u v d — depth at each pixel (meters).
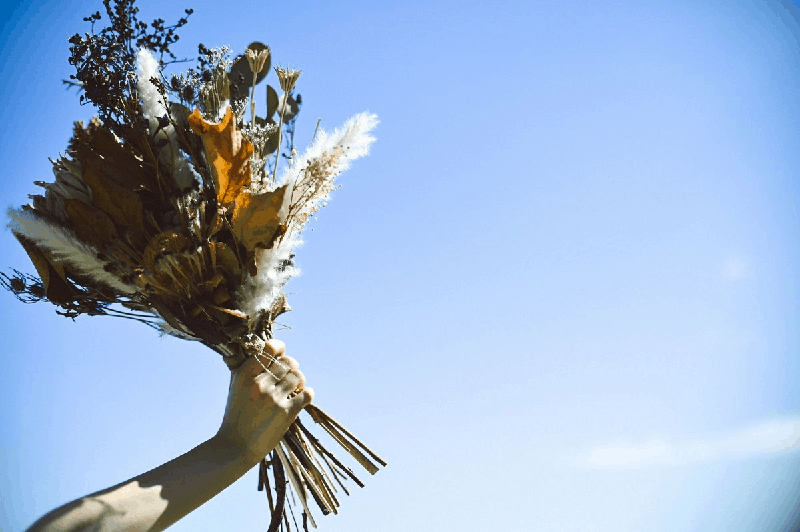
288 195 2.27
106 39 2.45
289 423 2.15
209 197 2.33
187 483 1.93
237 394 2.16
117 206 2.22
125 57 2.48
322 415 2.53
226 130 2.22
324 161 2.39
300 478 2.52
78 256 2.25
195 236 2.27
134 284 2.30
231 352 2.26
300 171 2.43
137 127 2.37
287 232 2.40
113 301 2.39
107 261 2.25
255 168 2.47
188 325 2.25
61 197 2.34
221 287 2.27
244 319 2.25
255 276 2.31
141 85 2.45
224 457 2.04
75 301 2.36
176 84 2.53
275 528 2.51
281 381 2.18
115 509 1.79
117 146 2.31
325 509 2.53
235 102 2.65
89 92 2.39
